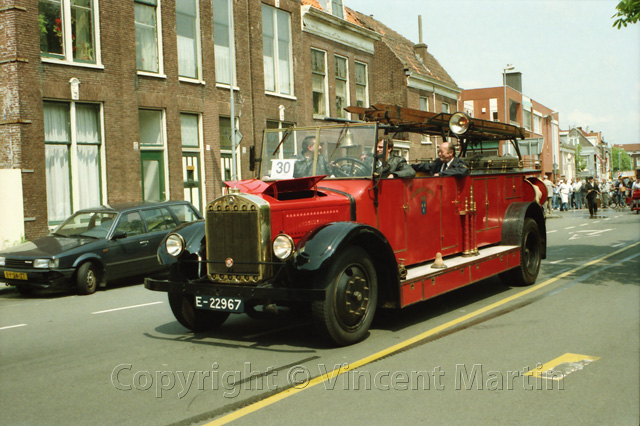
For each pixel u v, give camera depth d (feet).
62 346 21.43
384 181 22.34
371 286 20.45
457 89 120.98
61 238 36.83
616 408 13.98
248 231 19.31
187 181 60.95
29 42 46.24
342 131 23.00
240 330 23.04
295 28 75.77
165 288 20.33
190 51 61.67
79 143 50.52
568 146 257.96
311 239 18.79
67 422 13.92
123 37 53.62
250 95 68.74
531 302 26.63
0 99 46.01
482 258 26.45
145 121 56.90
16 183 45.44
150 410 14.49
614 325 21.98
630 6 30.58
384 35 107.34
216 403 14.84
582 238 56.85
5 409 14.90
